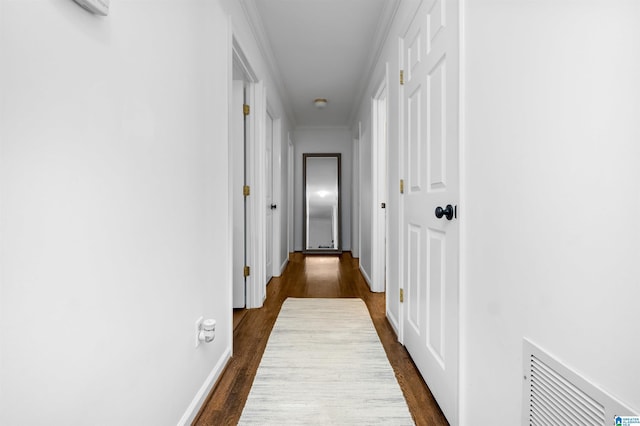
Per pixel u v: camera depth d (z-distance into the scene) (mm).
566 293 707
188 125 1305
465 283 1182
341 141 6012
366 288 3553
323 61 3301
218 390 1567
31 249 617
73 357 712
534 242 810
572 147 689
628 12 563
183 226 1262
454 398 1251
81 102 731
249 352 1975
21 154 599
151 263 1028
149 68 1012
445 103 1366
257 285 2867
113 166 841
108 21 816
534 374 809
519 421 871
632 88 557
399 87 2109
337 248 5918
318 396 1513
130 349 920
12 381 583
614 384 592
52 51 655
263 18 2537
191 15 1334
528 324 834
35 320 625
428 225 1577
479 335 1085
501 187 958
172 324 1170
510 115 911
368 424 1321
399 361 1858
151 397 1031
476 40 1101
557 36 732
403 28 2016
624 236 573
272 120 3994
